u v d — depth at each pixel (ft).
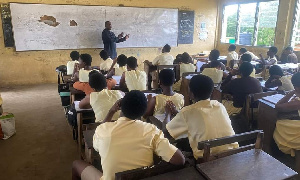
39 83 18.83
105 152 3.61
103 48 20.43
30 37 17.85
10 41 17.38
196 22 23.66
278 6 18.30
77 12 18.88
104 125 3.83
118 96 6.69
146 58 22.40
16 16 17.16
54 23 18.34
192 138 4.60
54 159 7.75
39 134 9.57
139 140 3.64
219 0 24.06
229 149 4.35
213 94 8.96
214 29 24.67
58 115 11.68
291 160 7.09
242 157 3.83
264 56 19.84
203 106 4.58
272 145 7.12
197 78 4.66
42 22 17.97
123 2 20.35
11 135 9.33
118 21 20.45
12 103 13.51
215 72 10.64
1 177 6.77
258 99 7.47
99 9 19.53
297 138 6.33
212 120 4.47
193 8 23.20
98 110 6.53
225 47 24.08
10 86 17.79
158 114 6.35
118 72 11.70
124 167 3.59
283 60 16.37
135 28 21.24
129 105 3.67
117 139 3.60
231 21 23.53
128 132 3.65
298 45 17.60
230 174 3.38
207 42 24.70
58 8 18.22
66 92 10.97
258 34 20.75
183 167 3.74
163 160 3.84
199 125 4.46
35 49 18.17
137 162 3.62
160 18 21.94
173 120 4.79
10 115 9.37
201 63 17.42
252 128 7.84
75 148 8.47
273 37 19.30
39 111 12.22
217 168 3.51
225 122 4.62
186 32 23.41
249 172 3.43
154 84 14.29
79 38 19.42
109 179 3.62
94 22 19.61
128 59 10.14
